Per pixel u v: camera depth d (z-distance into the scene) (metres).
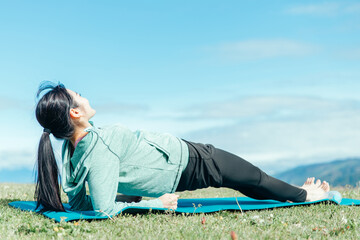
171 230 3.44
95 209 3.90
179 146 4.26
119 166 4.05
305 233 3.39
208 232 3.38
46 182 4.08
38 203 4.19
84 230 3.42
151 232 3.39
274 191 4.68
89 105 4.04
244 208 4.51
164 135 4.35
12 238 3.23
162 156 4.20
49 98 3.91
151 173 4.14
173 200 4.16
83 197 4.30
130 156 4.09
